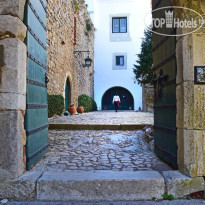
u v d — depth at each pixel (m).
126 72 16.20
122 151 3.44
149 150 3.50
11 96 2.20
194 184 2.21
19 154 2.27
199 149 2.23
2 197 2.17
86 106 11.97
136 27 16.16
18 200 2.14
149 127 4.80
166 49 2.76
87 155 3.17
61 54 8.35
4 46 2.21
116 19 16.39
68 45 9.52
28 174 2.33
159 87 3.06
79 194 2.18
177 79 2.40
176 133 2.43
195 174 2.22
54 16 7.27
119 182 2.19
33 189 2.18
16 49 2.22
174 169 2.53
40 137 2.98
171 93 2.59
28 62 2.50
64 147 3.65
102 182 2.19
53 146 3.71
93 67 16.19
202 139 2.23
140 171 2.43
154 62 3.37
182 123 2.34
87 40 13.97
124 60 16.22
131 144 3.90
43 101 3.18
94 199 2.18
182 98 2.33
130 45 16.19
